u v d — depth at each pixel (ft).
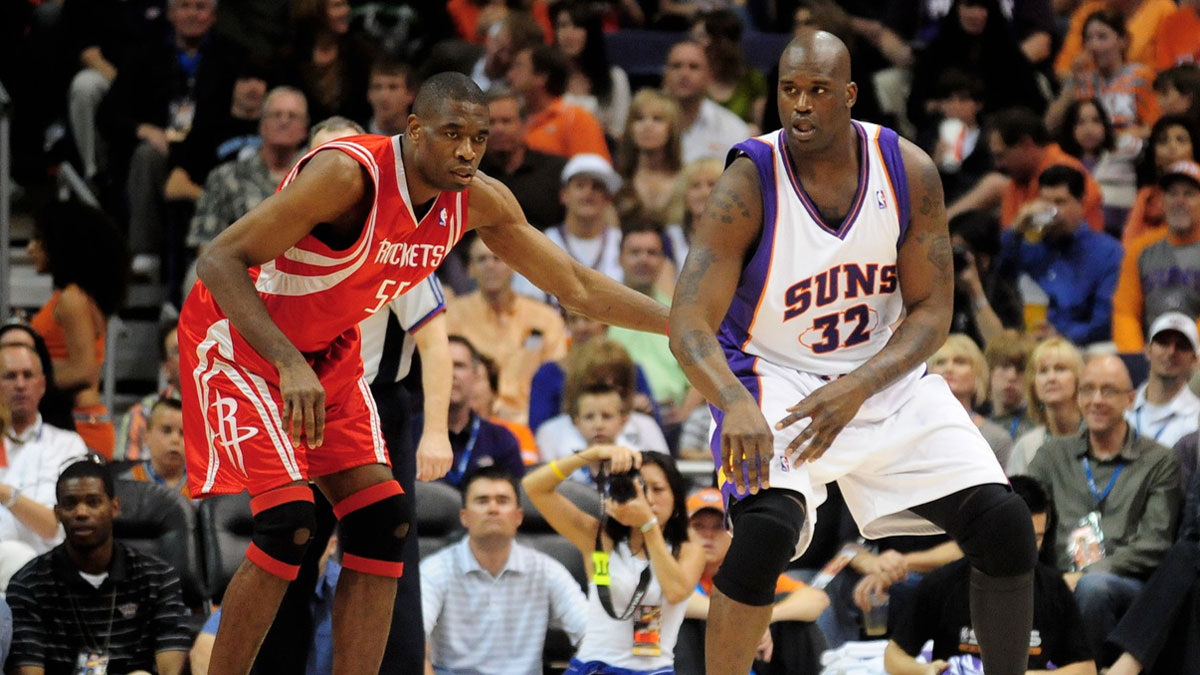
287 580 41.24
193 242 92.79
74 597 62.80
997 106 109.40
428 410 52.80
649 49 121.60
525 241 45.88
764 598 40.45
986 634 42.14
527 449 78.02
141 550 68.23
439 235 42.57
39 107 114.01
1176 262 85.61
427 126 40.27
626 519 61.36
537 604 65.36
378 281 42.39
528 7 117.39
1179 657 62.80
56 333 85.35
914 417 42.16
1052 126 107.96
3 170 90.74
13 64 114.01
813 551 68.54
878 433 42.09
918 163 42.16
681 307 41.22
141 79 106.32
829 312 42.11
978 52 109.29
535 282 47.16
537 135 103.50
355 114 102.17
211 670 41.45
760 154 41.81
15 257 104.27
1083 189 89.15
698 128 105.40
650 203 98.63
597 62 110.83
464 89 40.42
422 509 69.05
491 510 63.93
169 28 114.11
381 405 49.62
